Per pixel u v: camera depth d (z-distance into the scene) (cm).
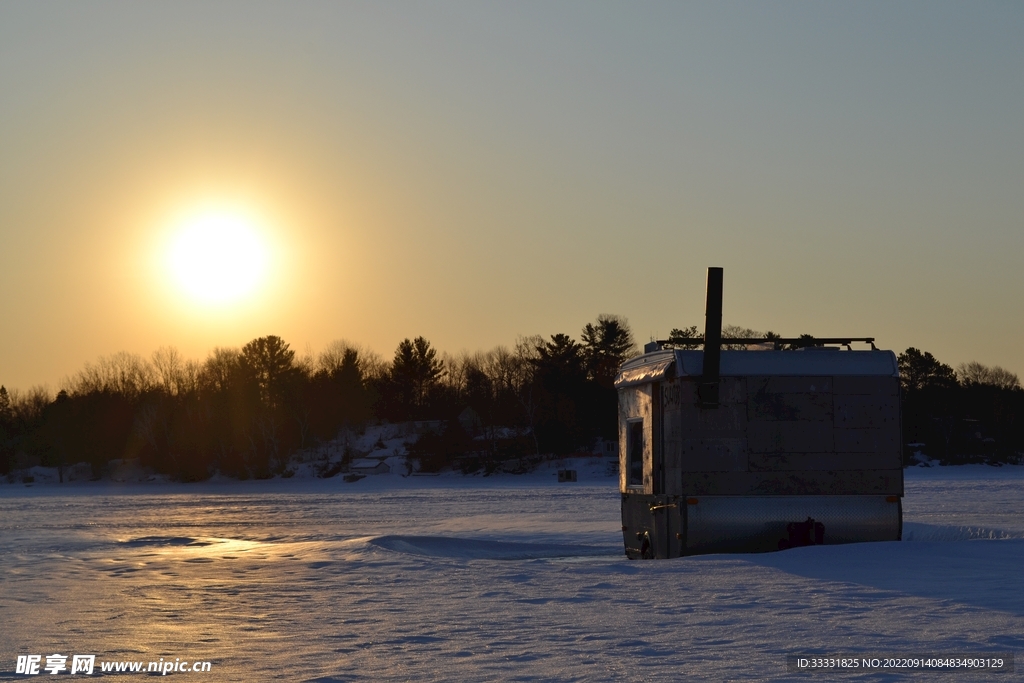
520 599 1291
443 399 15762
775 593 1205
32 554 2214
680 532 1680
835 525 1691
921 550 1538
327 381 14850
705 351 1680
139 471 12912
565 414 12162
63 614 1228
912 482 8062
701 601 1177
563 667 837
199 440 12569
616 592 1307
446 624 1099
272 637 1036
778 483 1686
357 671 846
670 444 1739
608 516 3934
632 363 1962
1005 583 1213
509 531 3006
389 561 1850
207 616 1201
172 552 2219
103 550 2427
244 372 14088
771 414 1695
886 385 1719
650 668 818
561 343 13312
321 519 4394
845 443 1705
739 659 840
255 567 1808
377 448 13200
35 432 14162
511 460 11356
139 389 14762
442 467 11725
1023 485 7175
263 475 12269
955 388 14100
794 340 1789
